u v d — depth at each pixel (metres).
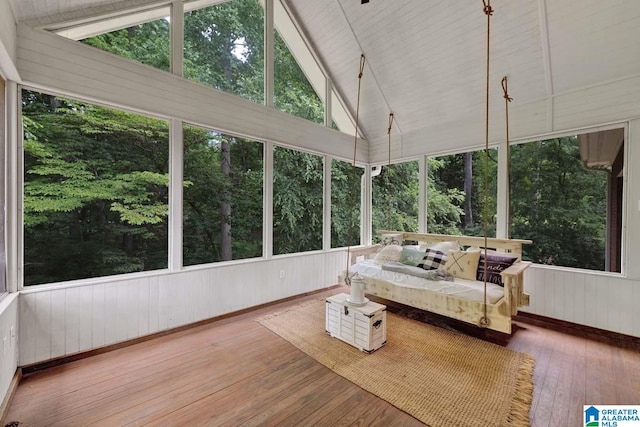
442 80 4.00
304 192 4.56
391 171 5.29
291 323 3.28
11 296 2.14
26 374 2.25
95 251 2.68
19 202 2.30
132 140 2.89
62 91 2.46
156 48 3.05
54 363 2.38
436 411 1.83
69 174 2.56
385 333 2.74
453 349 2.66
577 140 3.34
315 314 3.57
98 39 2.69
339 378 2.20
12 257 2.24
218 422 1.75
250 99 3.88
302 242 4.50
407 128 4.90
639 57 2.82
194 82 3.27
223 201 3.60
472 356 2.53
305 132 4.48
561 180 3.44
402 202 5.13
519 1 2.95
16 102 2.28
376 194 5.55
